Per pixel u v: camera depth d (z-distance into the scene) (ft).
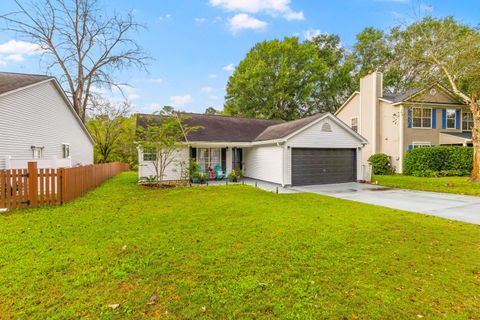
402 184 44.42
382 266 12.11
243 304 9.09
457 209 25.43
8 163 34.55
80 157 66.28
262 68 98.99
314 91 107.04
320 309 8.87
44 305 8.96
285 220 20.25
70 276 10.94
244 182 49.55
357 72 109.19
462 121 68.03
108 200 28.96
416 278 11.06
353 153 50.03
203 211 23.35
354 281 10.71
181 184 44.91
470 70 46.09
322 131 46.57
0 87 36.06
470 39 44.86
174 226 18.45
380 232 17.29
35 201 25.09
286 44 103.81
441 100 65.26
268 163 48.91
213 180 52.54
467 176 54.08
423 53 50.42
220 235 16.40
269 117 103.19
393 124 65.10
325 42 119.24
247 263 12.26
